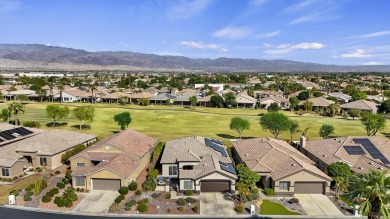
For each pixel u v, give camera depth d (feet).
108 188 150.51
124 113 271.28
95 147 176.55
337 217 126.41
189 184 148.46
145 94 506.07
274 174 152.05
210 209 132.05
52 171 176.14
